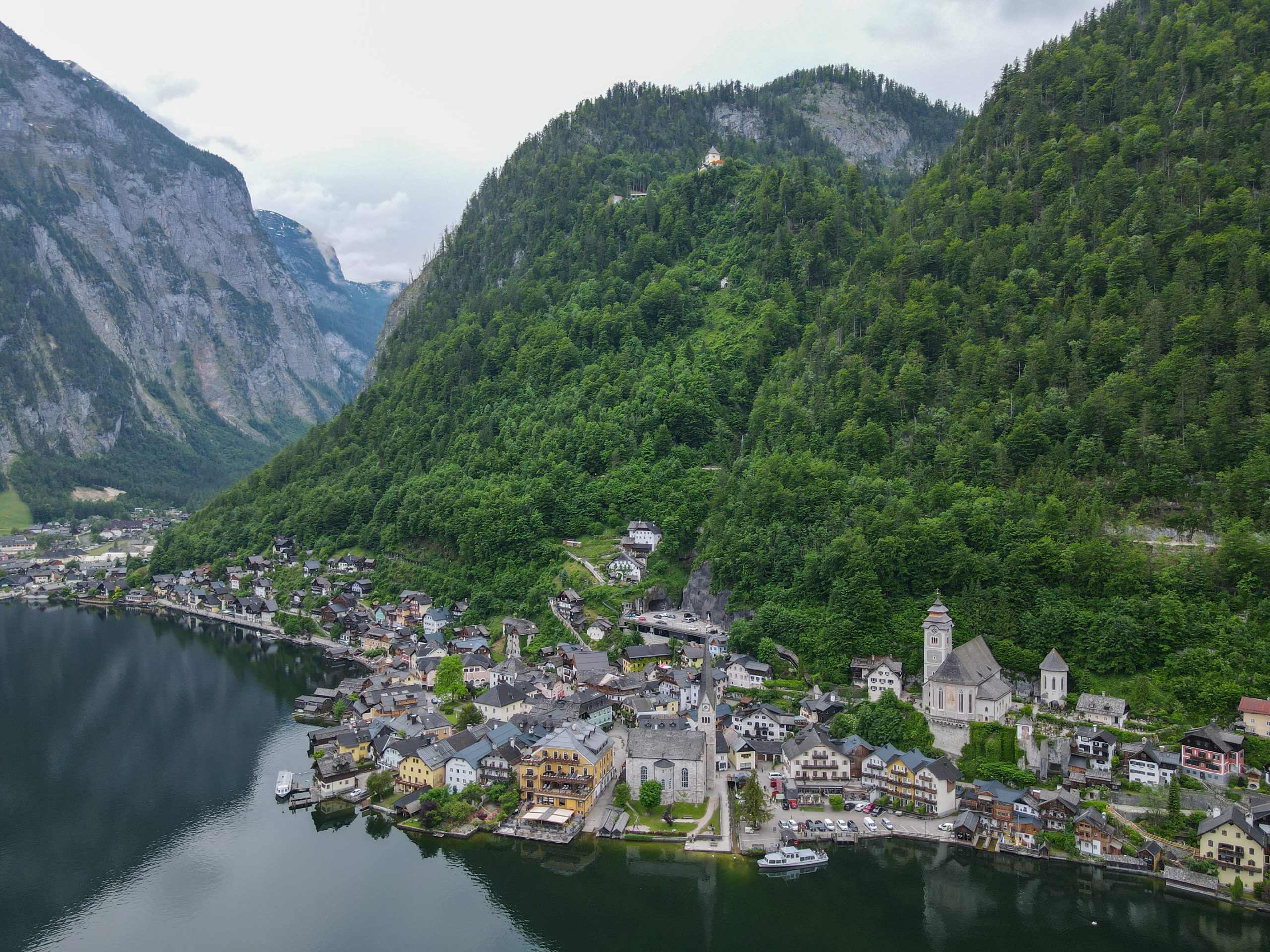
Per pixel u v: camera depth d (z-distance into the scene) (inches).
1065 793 5807.1
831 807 6225.4
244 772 7258.9
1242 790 5649.6
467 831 6018.7
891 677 7298.2
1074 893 5246.1
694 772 6382.9
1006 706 6806.1
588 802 6274.6
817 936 5007.4
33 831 6299.2
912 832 5866.1
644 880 5516.7
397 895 5452.8
